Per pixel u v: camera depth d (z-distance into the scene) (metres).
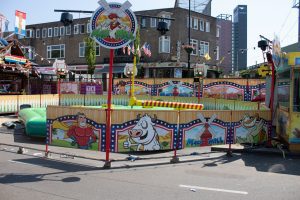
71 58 50.06
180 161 9.50
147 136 9.58
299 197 6.59
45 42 52.50
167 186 7.15
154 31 42.78
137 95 26.45
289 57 10.79
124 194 6.57
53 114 9.73
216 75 46.22
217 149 11.18
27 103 23.53
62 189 6.82
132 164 9.02
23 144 12.28
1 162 9.16
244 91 25.05
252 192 6.86
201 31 45.53
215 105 22.16
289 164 9.47
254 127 11.16
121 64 43.97
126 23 8.70
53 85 33.03
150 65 41.69
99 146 9.27
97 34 8.71
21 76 29.98
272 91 11.77
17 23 32.69
